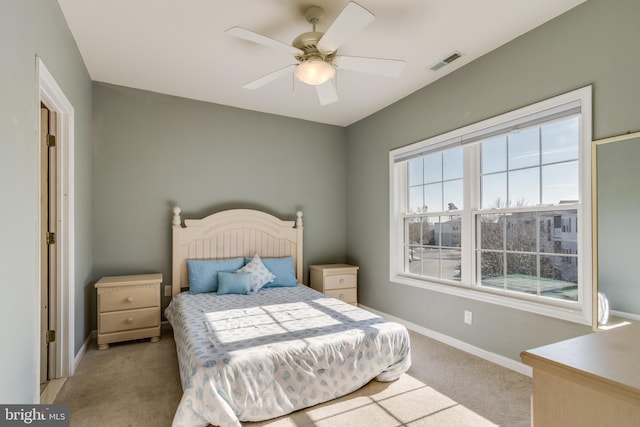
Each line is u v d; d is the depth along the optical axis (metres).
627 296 1.94
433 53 2.81
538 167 2.55
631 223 1.93
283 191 4.43
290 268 4.04
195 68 3.12
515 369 2.59
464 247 3.11
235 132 4.13
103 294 3.07
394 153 3.90
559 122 2.34
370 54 2.82
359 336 2.28
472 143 2.95
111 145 3.49
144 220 3.64
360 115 4.40
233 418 1.76
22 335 1.48
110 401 2.16
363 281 4.45
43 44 1.83
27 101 1.56
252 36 1.93
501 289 2.82
